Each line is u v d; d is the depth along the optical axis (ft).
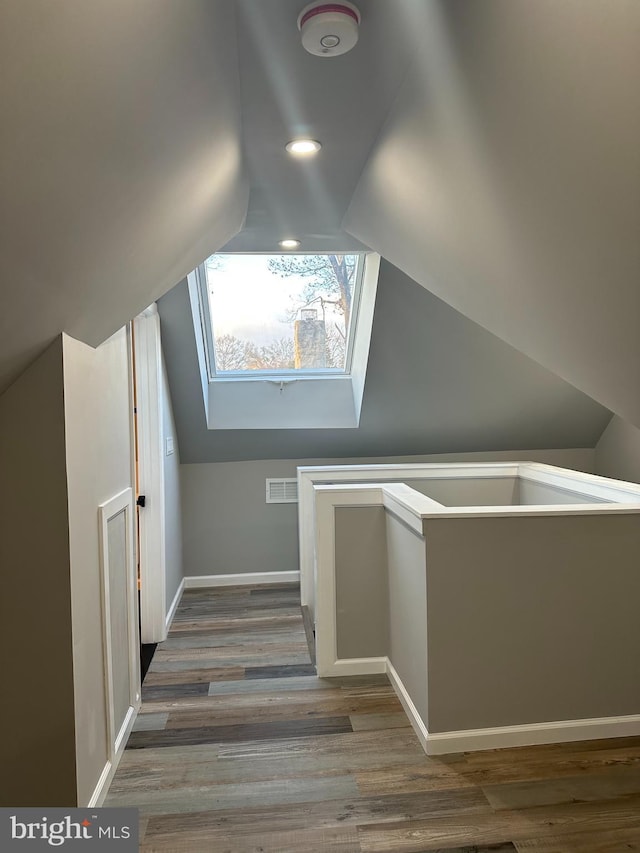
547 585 7.88
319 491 9.77
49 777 5.84
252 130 6.31
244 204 8.53
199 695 9.41
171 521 13.20
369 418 14.25
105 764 7.04
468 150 5.21
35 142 2.94
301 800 6.88
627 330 5.93
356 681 9.80
